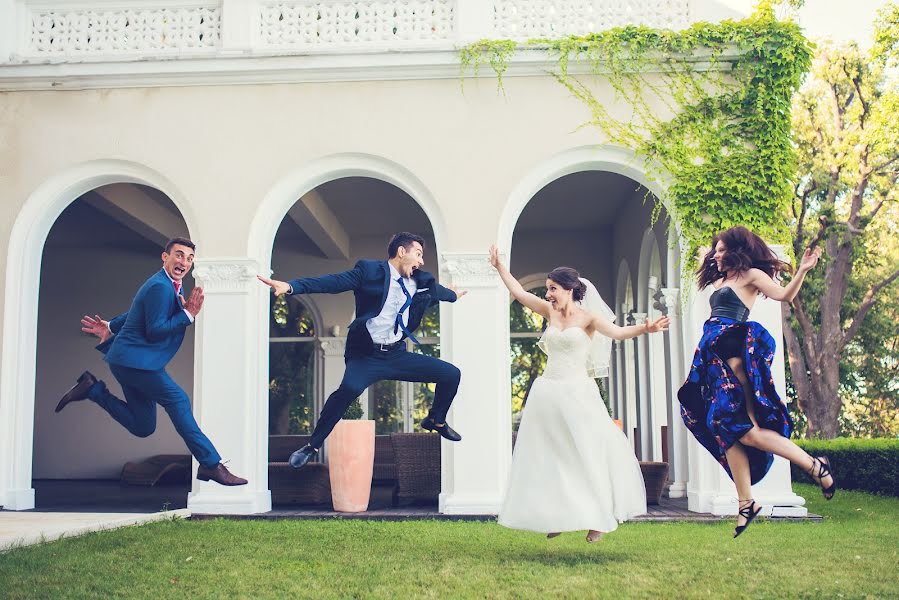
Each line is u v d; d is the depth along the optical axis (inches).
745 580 175.9
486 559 204.7
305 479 349.7
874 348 876.6
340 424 327.9
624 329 197.8
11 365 344.2
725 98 337.1
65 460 569.9
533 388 203.8
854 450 436.5
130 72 349.7
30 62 351.3
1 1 363.9
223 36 350.9
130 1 361.7
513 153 340.2
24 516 282.4
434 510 329.7
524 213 534.3
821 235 783.1
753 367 179.8
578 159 340.5
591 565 193.9
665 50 338.0
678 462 388.5
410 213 534.0
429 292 213.0
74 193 358.3
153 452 569.0
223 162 347.3
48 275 587.2
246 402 329.7
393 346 206.8
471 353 327.0
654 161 339.6
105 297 584.4
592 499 191.5
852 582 173.3
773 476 314.8
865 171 783.7
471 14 346.6
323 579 182.1
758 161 333.7
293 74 346.6
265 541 237.0
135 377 205.2
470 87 343.9
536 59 339.9
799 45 336.5
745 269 186.5
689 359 333.4
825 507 348.5
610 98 340.5
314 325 584.7
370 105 345.4
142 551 217.3
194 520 295.4
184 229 543.5
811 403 809.5
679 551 215.9
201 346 333.7
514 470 199.9
